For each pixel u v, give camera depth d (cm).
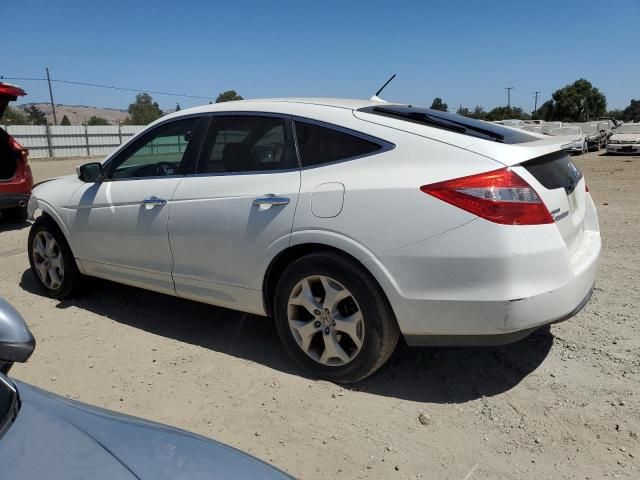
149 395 349
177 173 414
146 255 428
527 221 298
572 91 7862
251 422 318
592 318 443
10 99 839
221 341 424
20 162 855
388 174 322
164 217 408
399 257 312
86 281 516
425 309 312
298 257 362
